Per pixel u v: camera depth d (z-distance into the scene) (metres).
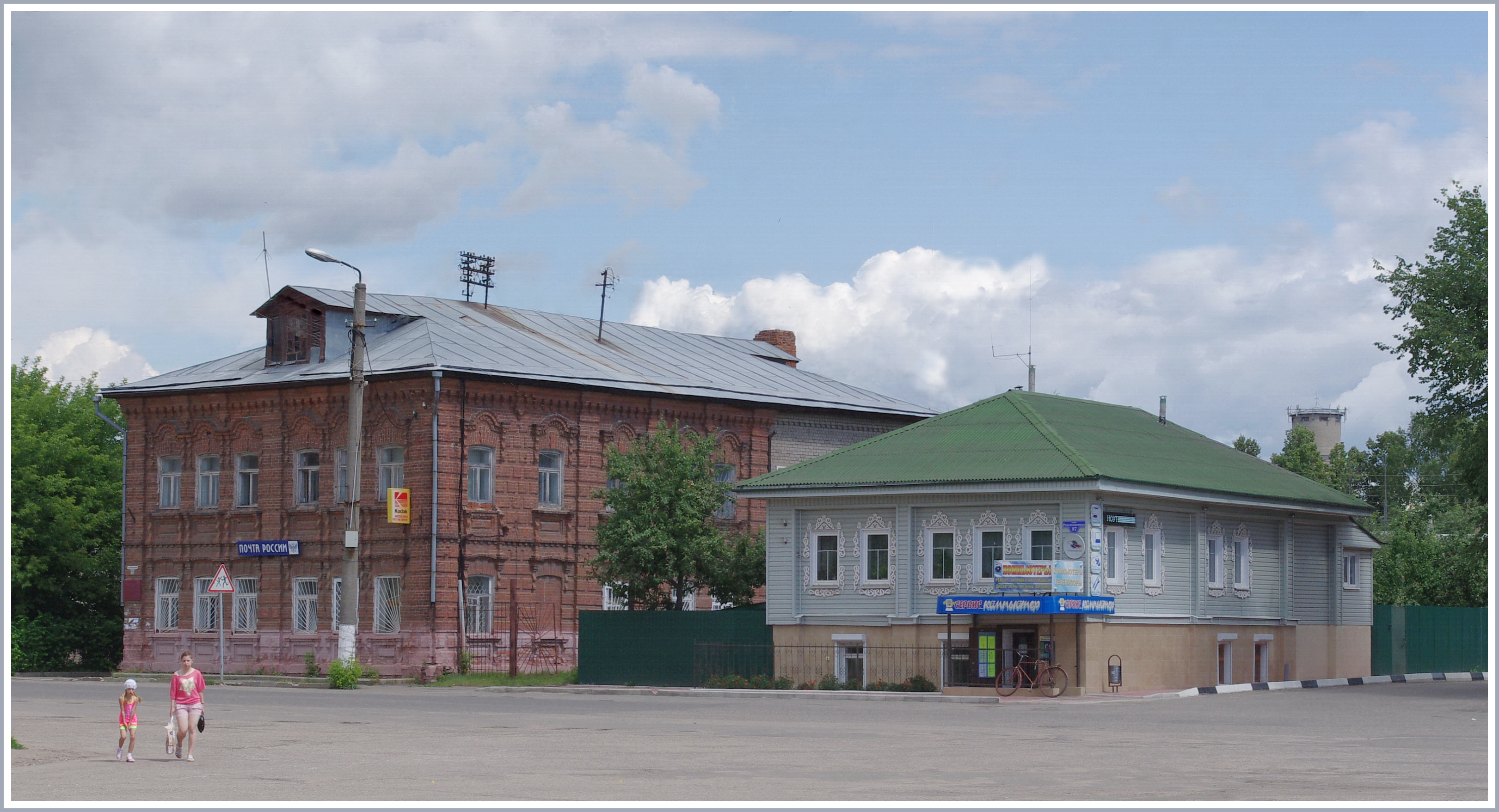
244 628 53.41
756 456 57.00
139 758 21.72
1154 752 22.59
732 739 25.16
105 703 35.50
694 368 59.78
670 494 46.38
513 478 50.59
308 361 53.91
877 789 17.77
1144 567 41.72
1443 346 44.03
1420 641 51.44
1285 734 26.22
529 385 50.91
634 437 53.84
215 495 54.84
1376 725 28.27
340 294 55.09
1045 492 40.09
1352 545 50.25
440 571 48.56
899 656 41.88
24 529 59.56
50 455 60.97
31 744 23.73
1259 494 44.84
